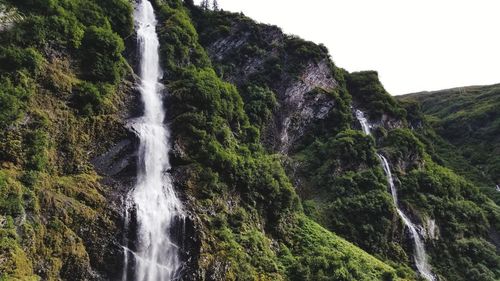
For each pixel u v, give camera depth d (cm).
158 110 5003
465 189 8200
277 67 7812
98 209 3728
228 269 3931
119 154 4288
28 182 3416
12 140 3550
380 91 9150
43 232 3303
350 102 8431
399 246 6297
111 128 4356
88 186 3859
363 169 7025
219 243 4059
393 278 4703
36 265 3183
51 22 4425
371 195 6481
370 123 8612
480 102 13662
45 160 3678
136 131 4466
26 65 3984
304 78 7962
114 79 4731
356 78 9412
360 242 5991
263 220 4703
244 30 8100
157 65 5978
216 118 5097
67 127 4047
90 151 4156
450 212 7269
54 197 3522
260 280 4050
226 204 4459
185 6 8288
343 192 6512
